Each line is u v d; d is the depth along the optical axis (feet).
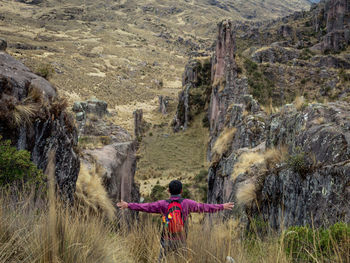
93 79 462.19
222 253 11.17
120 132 63.77
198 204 12.30
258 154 43.24
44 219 10.91
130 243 14.92
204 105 210.18
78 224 11.76
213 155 74.84
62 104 23.27
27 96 19.75
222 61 166.91
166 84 567.18
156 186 112.37
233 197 37.27
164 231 11.98
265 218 29.96
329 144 22.81
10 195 13.34
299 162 24.95
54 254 9.37
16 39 599.98
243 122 65.16
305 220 22.00
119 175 46.75
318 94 164.35
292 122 33.22
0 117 16.84
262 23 569.64
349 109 27.35
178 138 194.08
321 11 326.03
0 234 9.66
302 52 241.14
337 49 244.83
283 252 11.10
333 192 19.60
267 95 149.89
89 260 10.40
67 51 622.54
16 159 14.88
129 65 629.92
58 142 22.56
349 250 10.11
